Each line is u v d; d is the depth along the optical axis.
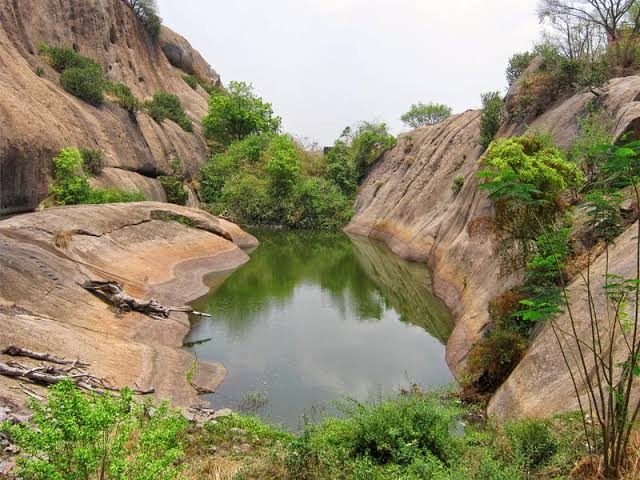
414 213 28.89
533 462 5.11
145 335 12.53
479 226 11.68
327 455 5.70
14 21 27.00
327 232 35.84
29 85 23.42
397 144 40.22
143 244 19.39
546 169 9.13
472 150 26.78
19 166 19.70
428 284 19.78
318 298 18.47
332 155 42.59
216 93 51.22
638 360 4.69
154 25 48.31
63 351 9.55
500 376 9.23
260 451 6.51
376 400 9.97
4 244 12.76
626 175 4.89
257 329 14.66
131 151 29.70
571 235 9.49
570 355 7.34
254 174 38.69
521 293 10.00
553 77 19.08
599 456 4.63
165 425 4.54
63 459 3.72
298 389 10.70
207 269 21.36
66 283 12.79
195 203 36.16
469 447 6.00
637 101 13.21
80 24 36.19
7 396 7.16
